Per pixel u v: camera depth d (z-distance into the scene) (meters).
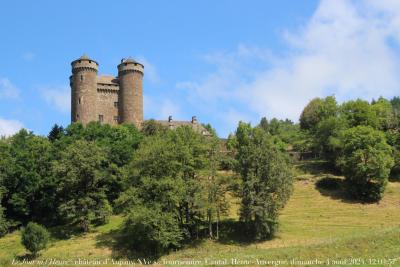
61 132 97.50
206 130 128.50
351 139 85.88
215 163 64.38
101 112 116.38
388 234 50.34
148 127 110.06
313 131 118.12
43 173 76.94
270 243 58.56
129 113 116.00
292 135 136.00
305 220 69.75
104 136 93.12
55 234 68.69
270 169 61.75
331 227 65.38
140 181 61.88
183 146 63.16
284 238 60.50
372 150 81.12
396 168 92.06
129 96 116.56
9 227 74.06
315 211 74.94
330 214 72.94
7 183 75.69
